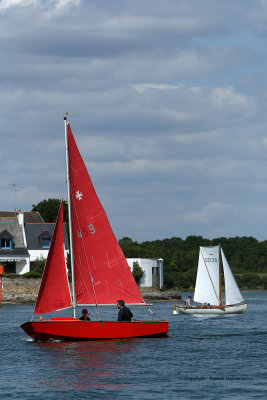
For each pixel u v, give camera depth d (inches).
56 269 5846.5
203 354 5516.7
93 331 5895.7
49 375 4601.4
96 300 5984.3
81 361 5068.9
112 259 6043.3
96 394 4062.5
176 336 6929.1
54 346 5733.3
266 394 4037.9
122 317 6018.7
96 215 6028.5
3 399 3944.4
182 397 3973.9
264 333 7455.7
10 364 4990.2
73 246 5959.6
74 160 6008.9
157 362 5068.9
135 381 4411.9
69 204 5989.2
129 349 5615.2
